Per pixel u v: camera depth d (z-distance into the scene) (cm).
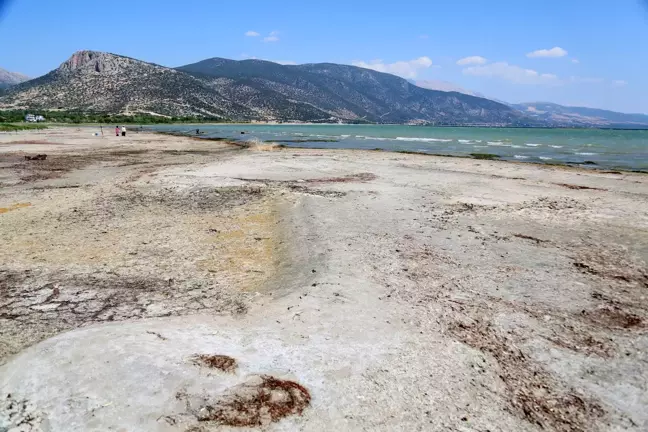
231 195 1260
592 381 381
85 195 1277
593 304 541
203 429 301
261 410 323
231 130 7894
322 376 369
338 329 454
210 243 813
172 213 1052
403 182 1526
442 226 916
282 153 2814
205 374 362
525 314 510
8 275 645
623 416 337
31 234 862
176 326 462
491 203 1173
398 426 315
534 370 396
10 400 328
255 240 834
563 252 752
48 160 2302
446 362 401
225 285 613
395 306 518
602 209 1106
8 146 3225
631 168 2122
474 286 592
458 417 328
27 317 506
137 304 545
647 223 961
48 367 368
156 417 309
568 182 1572
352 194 1269
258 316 496
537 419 331
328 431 307
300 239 808
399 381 368
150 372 360
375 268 647
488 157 2619
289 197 1202
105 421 304
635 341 451
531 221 976
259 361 389
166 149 3156
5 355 419
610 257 728
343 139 5069
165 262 709
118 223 955
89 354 388
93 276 645
